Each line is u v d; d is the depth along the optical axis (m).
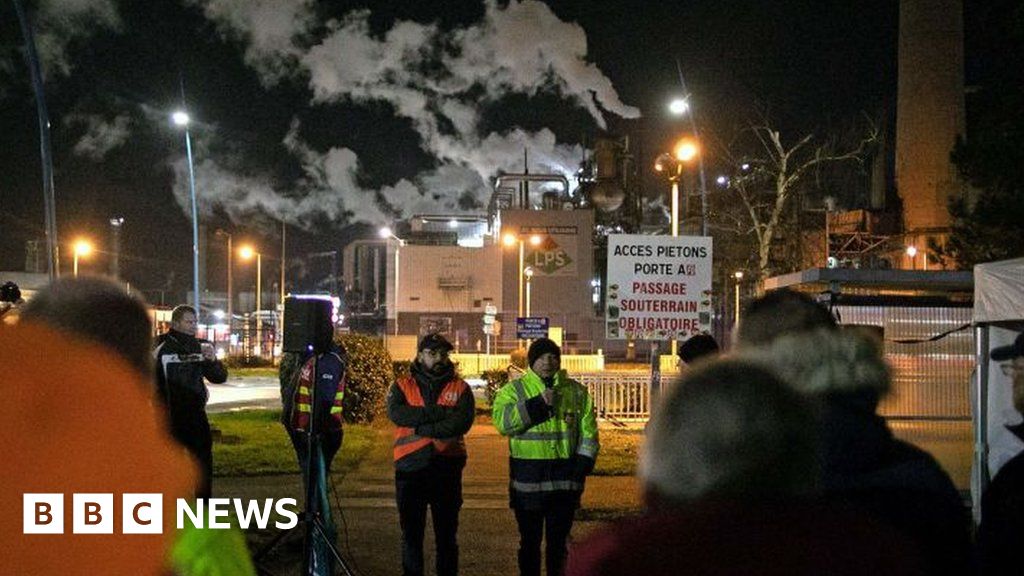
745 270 39.34
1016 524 3.10
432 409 7.42
